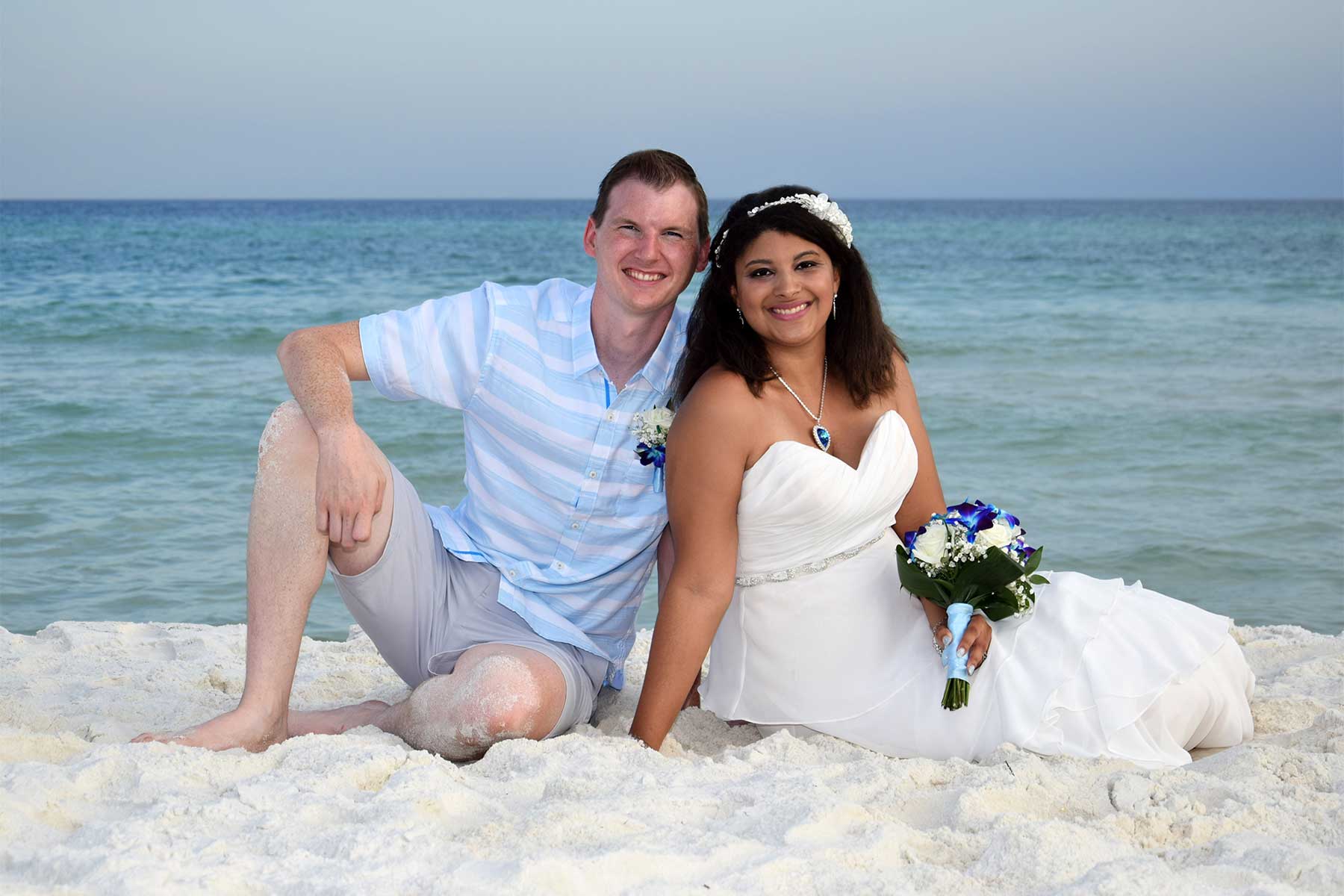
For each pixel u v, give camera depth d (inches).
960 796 111.3
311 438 131.3
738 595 142.5
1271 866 94.6
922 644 137.2
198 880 85.3
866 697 136.0
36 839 95.0
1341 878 91.7
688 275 139.3
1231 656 135.0
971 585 130.5
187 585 260.8
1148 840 105.0
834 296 139.8
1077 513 328.2
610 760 121.0
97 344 660.7
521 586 141.4
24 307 832.9
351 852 92.4
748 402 134.8
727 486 134.3
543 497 141.6
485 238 2393.0
